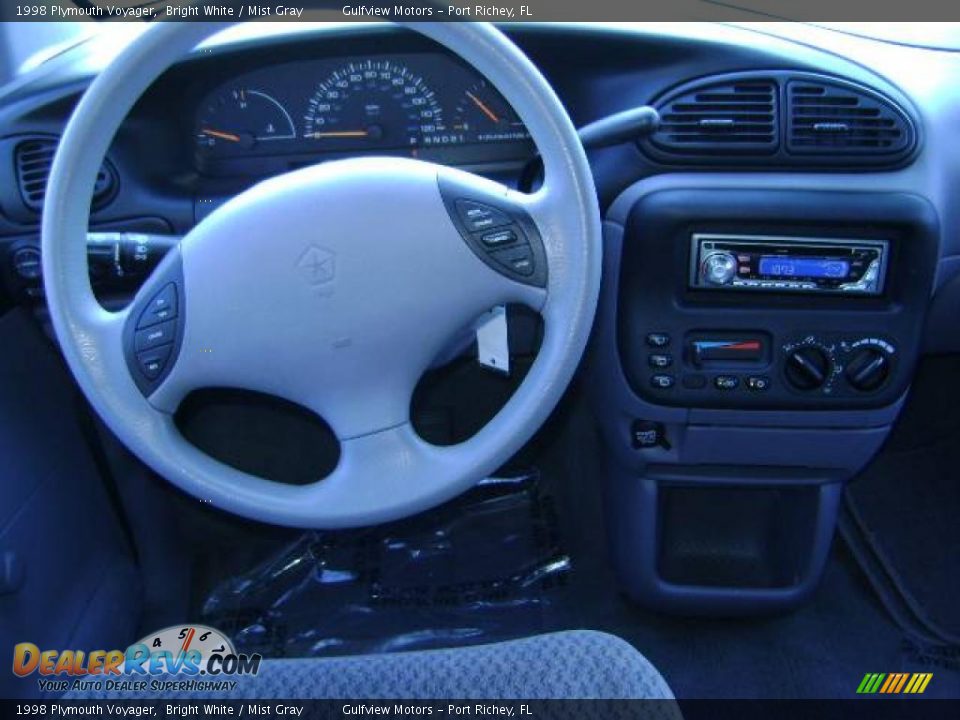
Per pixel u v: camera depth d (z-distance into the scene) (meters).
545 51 1.31
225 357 0.94
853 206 1.21
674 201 1.22
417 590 1.71
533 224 0.93
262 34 1.26
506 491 1.85
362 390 0.97
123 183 1.29
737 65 1.27
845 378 1.28
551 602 1.68
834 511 1.46
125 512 1.66
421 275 0.92
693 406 1.31
